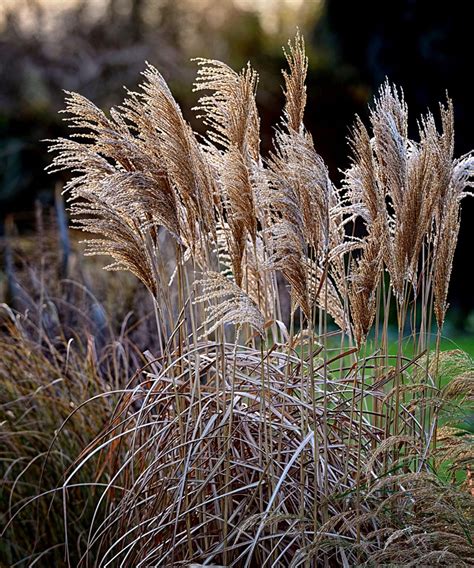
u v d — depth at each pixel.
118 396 3.95
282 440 2.86
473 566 2.45
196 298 2.59
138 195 2.66
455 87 9.96
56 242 5.84
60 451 3.75
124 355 4.18
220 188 2.85
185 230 2.88
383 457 2.86
